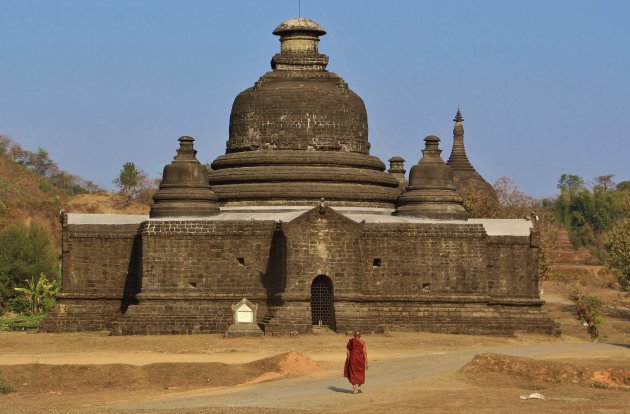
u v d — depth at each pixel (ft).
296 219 230.89
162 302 236.43
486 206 374.02
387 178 265.54
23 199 511.40
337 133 260.42
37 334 237.86
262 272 238.68
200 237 238.68
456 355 192.65
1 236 318.45
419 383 161.58
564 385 160.66
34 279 312.09
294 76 264.93
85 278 250.37
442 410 139.44
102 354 199.11
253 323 224.94
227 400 150.00
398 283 240.73
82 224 251.39
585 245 650.84
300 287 230.27
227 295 237.04
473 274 242.37
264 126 259.60
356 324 229.45
